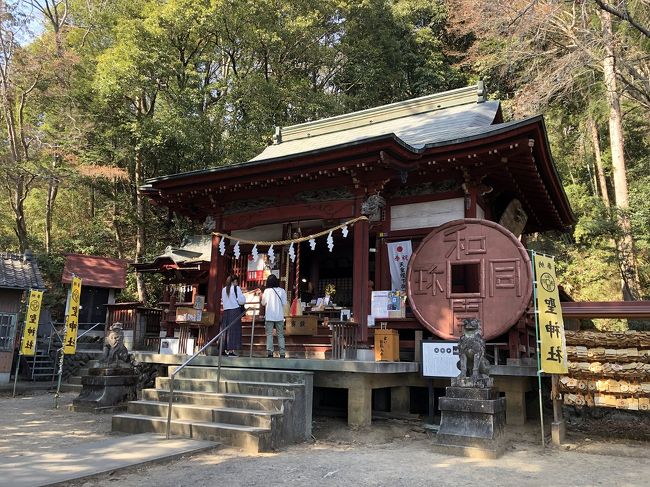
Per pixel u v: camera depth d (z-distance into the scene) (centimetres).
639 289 1805
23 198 2544
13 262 1850
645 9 1692
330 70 3112
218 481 519
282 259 1328
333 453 671
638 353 771
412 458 641
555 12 1658
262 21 2433
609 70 1828
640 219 1823
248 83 2395
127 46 2228
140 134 2283
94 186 2622
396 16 3170
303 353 1100
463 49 3288
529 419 979
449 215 1087
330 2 2683
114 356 1156
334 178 1067
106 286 2272
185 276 2008
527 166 1047
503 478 546
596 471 589
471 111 1407
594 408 1008
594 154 2508
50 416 1025
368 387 857
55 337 2000
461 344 731
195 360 1009
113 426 806
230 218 1239
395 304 1041
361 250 1007
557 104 2331
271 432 692
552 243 2372
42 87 2453
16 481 487
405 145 922
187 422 739
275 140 1803
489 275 941
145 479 528
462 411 687
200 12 2303
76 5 2727
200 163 2434
